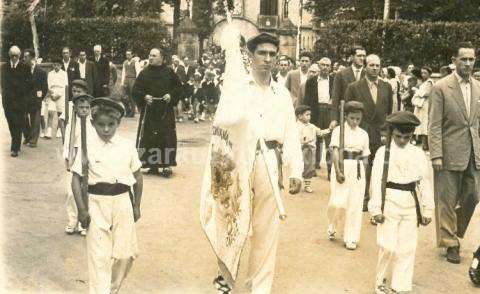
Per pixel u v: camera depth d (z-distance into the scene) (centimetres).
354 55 952
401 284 565
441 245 693
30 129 1301
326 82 1138
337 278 611
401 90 1911
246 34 3738
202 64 2630
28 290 525
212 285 573
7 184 924
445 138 700
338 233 776
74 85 795
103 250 504
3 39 2425
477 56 2333
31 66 1259
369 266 653
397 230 566
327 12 3062
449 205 693
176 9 3281
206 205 534
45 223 735
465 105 697
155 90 1077
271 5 3775
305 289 577
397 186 571
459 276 639
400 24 2419
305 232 770
